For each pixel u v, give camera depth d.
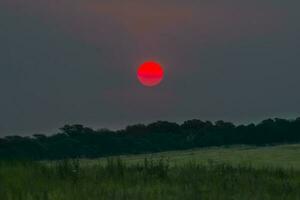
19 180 46.50
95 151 141.25
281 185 46.16
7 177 47.75
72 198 39.97
